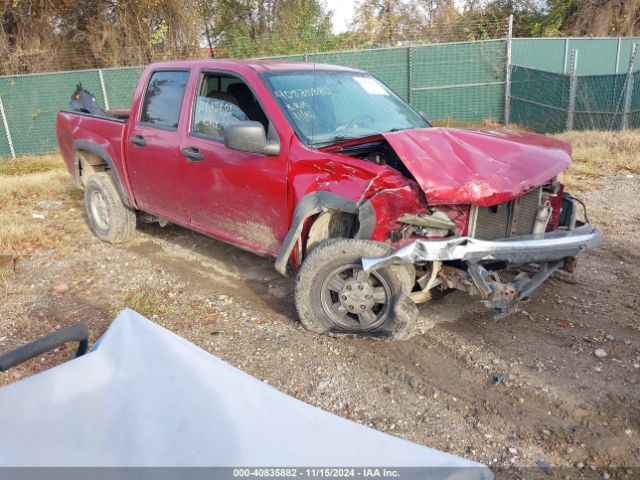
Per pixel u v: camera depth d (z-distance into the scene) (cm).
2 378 353
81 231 688
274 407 158
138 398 155
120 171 587
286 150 411
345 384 351
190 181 493
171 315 452
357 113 464
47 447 137
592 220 667
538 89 1595
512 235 385
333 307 397
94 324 438
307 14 2039
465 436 304
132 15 1998
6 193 851
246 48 2023
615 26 2600
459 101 1742
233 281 522
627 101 1360
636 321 423
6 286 517
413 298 384
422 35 2073
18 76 1580
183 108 500
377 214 364
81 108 793
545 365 364
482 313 436
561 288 481
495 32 2042
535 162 381
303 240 411
